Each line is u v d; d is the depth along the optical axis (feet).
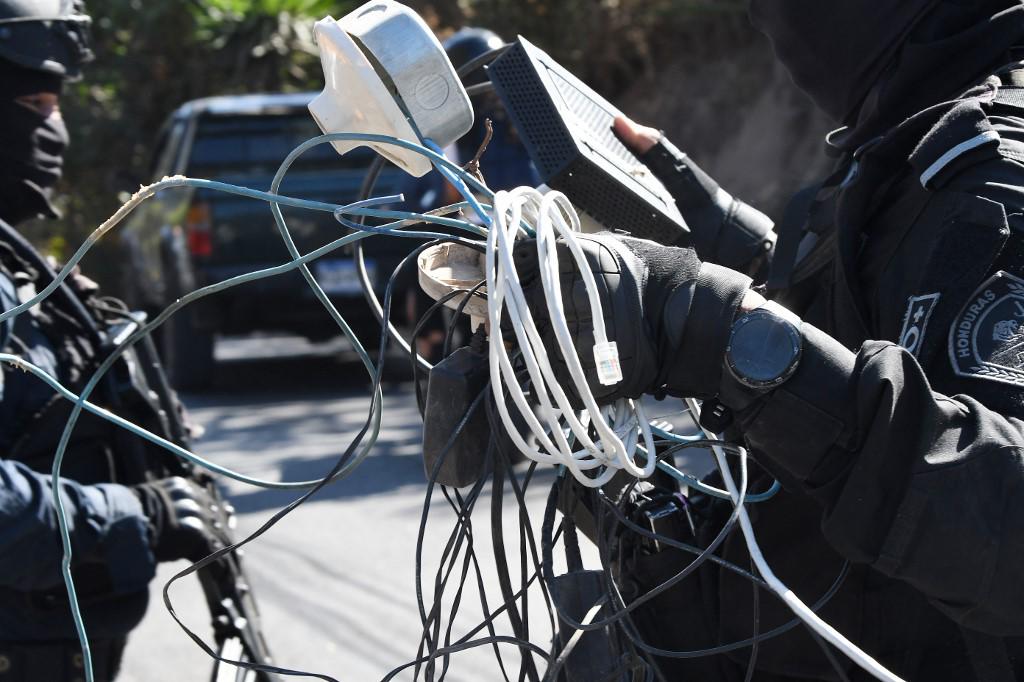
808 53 5.02
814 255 5.06
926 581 3.75
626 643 4.58
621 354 3.88
